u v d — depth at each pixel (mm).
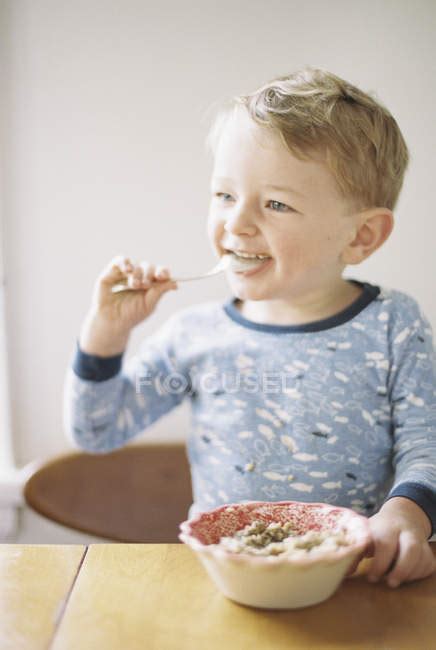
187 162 1487
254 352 1005
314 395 963
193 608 618
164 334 1094
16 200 1509
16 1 1455
